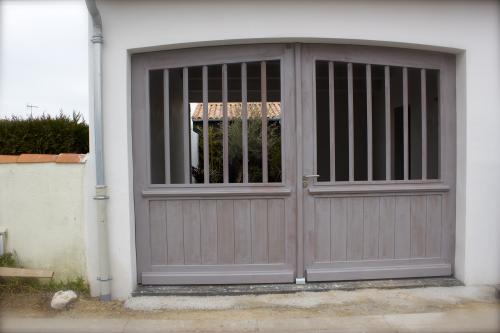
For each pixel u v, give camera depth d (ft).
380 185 13.51
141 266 13.29
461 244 13.51
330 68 13.26
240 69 13.76
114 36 12.57
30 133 14.48
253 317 11.62
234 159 13.51
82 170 12.83
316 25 12.64
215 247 13.33
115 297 12.81
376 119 14.49
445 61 13.57
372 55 13.34
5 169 13.05
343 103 14.64
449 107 13.64
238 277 13.28
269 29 12.60
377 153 14.43
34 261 13.05
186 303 12.41
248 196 13.25
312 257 13.39
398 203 13.65
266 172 13.29
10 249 13.10
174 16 12.59
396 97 14.16
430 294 12.82
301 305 12.23
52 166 12.92
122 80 12.61
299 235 13.24
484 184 13.24
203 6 12.59
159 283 13.28
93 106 12.61
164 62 13.11
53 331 10.94
